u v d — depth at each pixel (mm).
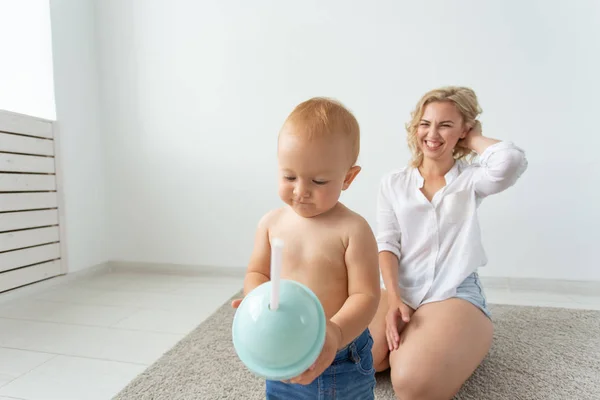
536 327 1201
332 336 393
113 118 1953
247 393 841
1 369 969
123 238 1977
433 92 939
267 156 1819
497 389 849
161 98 1908
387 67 1689
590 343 1082
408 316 880
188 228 1910
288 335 336
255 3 1796
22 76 1732
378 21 1688
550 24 1540
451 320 840
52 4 1697
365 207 1738
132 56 1920
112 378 923
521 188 1596
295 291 361
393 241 987
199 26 1855
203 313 1353
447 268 928
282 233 531
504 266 1630
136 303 1462
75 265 1792
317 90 1760
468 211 943
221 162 1865
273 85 1801
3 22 1736
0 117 1449
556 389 846
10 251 1489
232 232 1868
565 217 1569
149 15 1898
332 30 1732
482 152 927
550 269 1593
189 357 1006
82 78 1858
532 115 1572
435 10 1634
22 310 1384
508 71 1584
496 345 1075
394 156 1699
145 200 1945
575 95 1534
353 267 490
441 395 773
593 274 1557
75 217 1798
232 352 1031
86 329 1214
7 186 1476
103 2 1928
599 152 1526
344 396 531
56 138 1701
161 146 1918
